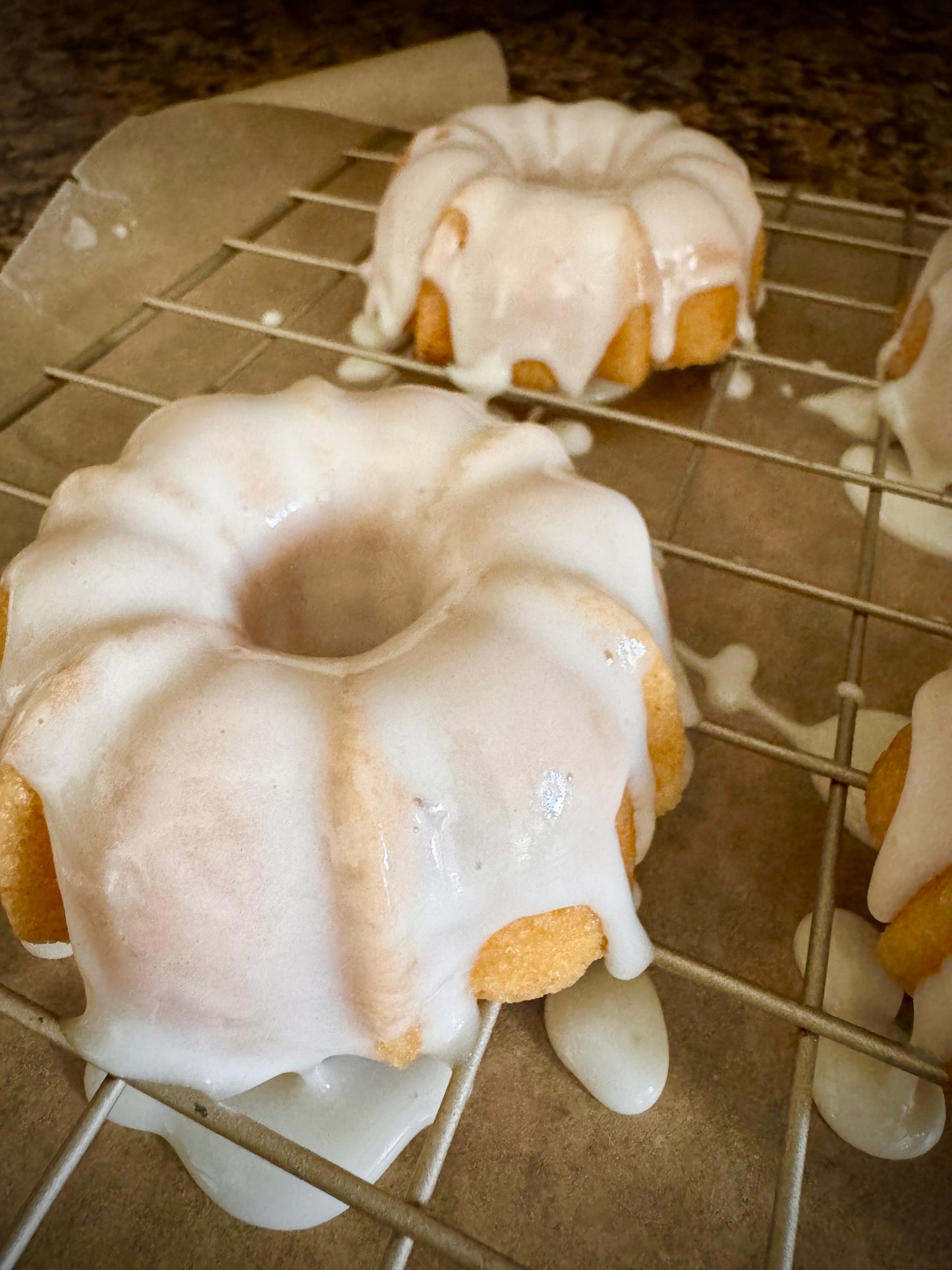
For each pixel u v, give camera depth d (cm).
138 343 25
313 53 37
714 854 16
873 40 38
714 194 23
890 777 14
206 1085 12
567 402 21
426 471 16
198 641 13
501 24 39
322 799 11
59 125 32
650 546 16
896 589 20
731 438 23
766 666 19
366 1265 12
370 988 12
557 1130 13
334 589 15
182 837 11
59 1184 10
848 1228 12
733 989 12
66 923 13
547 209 22
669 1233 12
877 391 24
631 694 13
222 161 31
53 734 12
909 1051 11
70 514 15
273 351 25
